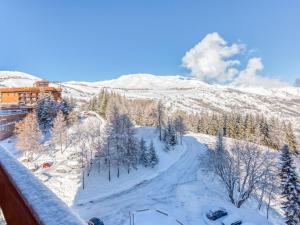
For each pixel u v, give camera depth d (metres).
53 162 44.44
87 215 30.39
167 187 39.84
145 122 82.75
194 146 69.50
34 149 44.28
